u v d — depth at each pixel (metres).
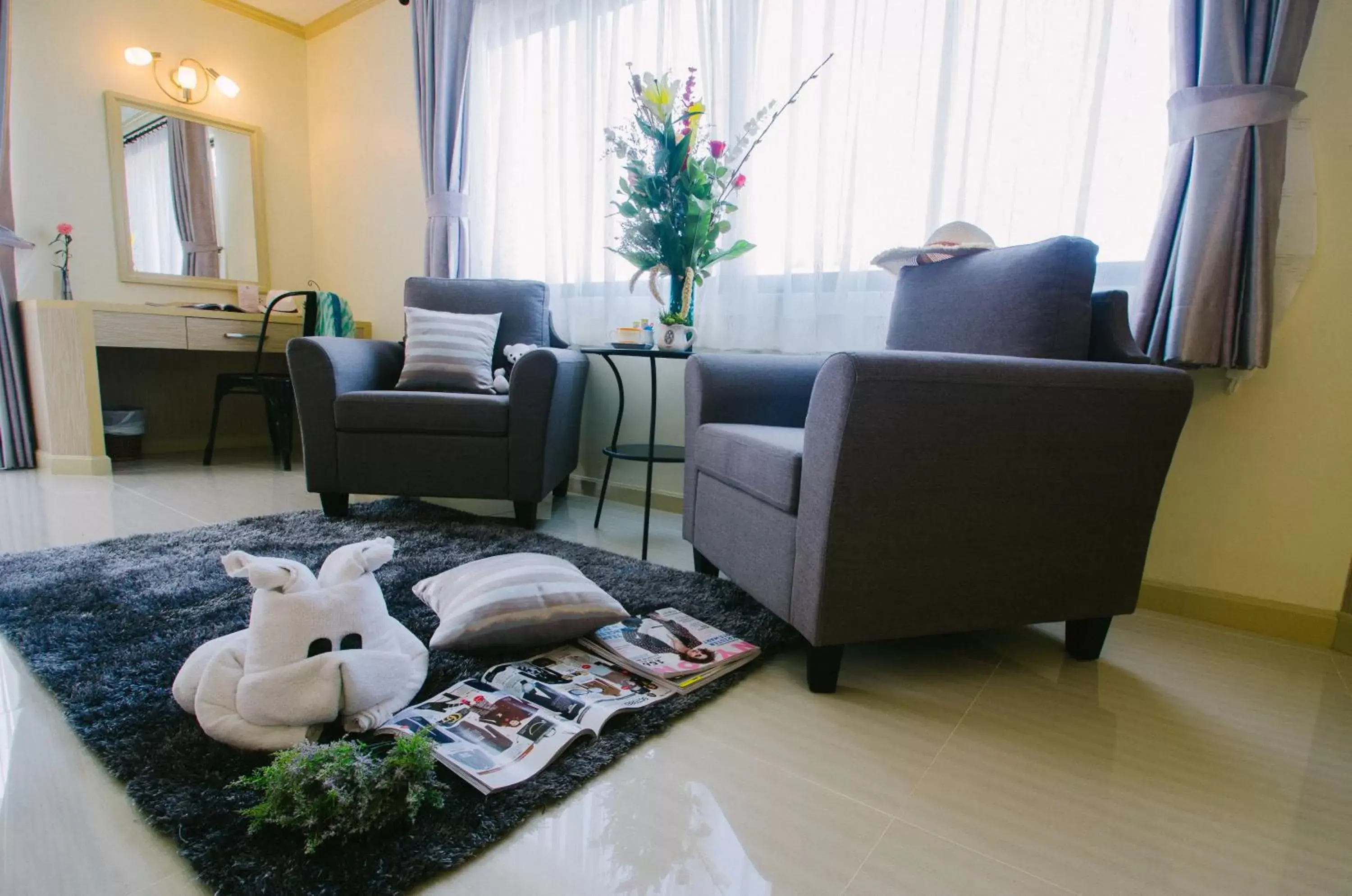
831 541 1.11
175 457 3.38
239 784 0.82
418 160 3.41
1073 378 1.14
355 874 0.70
